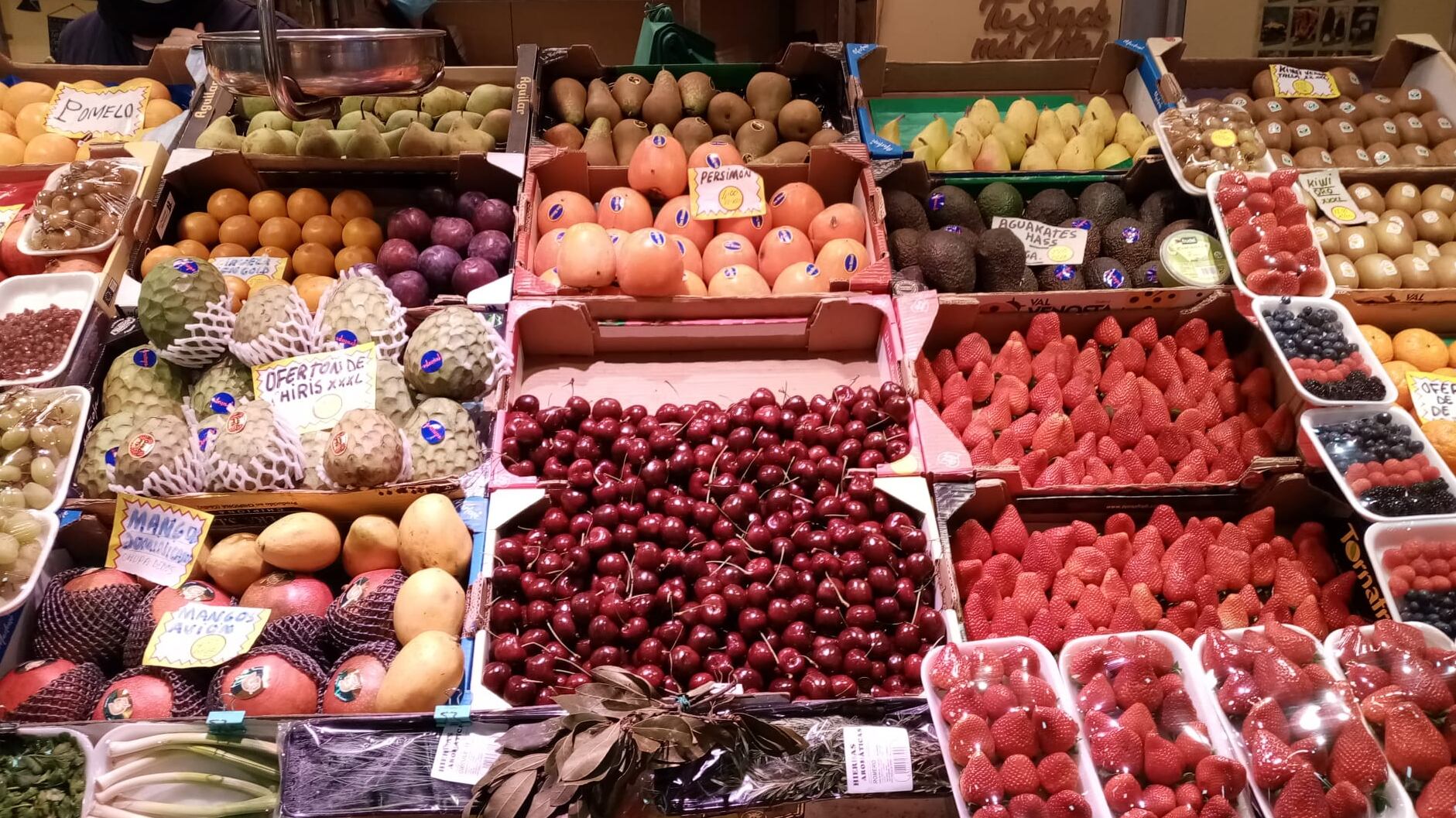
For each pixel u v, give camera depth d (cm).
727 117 416
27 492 271
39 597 269
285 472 276
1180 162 389
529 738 217
